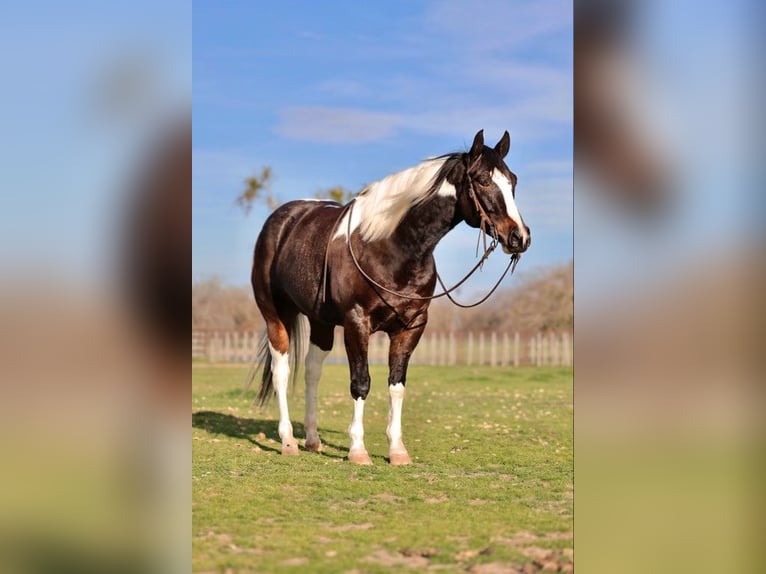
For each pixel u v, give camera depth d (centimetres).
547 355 2228
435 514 457
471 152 564
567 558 359
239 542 392
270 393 739
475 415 962
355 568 347
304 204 716
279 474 574
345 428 846
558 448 706
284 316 700
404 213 589
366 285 602
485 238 561
